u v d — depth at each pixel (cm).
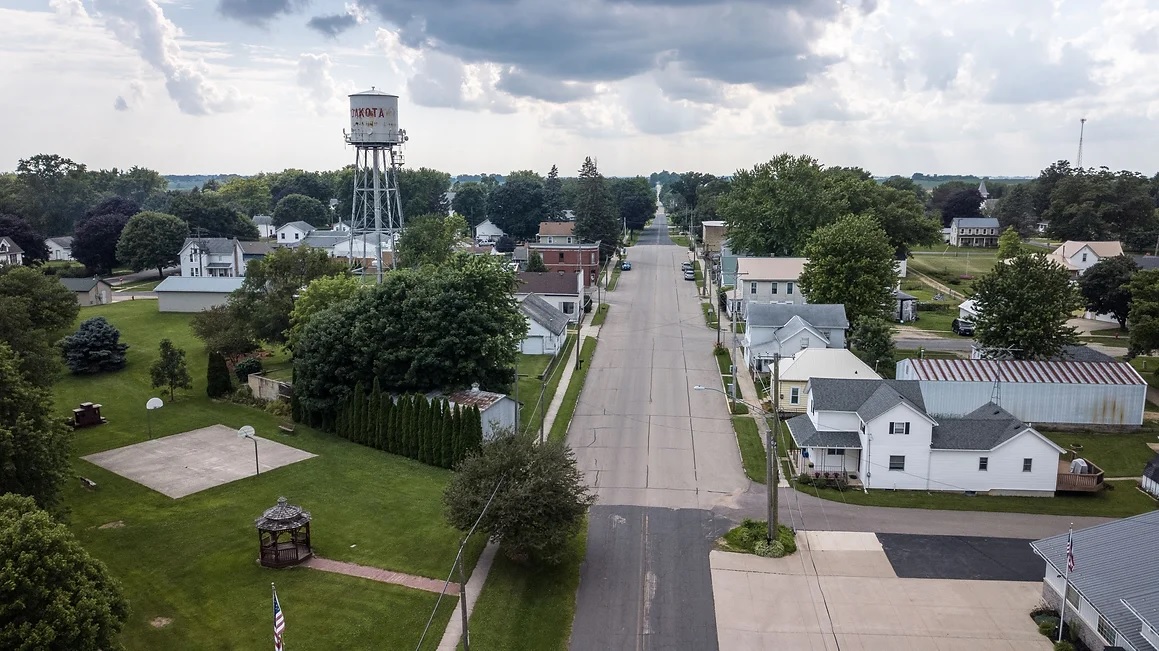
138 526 3778
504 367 5378
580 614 3212
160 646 2838
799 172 10362
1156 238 14262
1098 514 4159
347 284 6353
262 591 3225
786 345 6469
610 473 4675
